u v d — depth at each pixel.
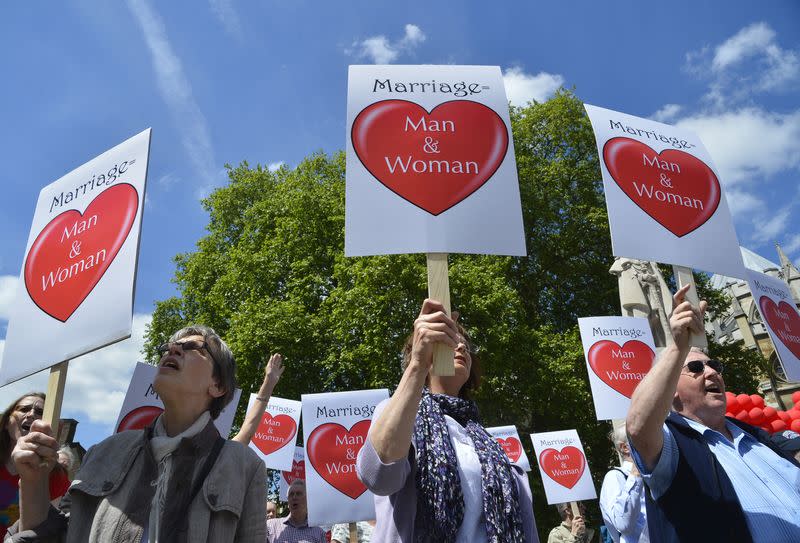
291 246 20.27
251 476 2.41
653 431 2.41
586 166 22.70
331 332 17.44
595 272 21.77
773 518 2.39
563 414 17.31
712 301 22.31
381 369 16.27
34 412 3.55
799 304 43.59
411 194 2.68
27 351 2.87
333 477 6.03
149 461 2.27
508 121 2.91
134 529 2.11
